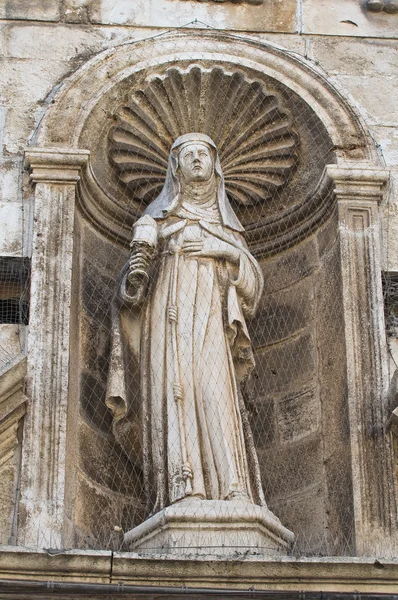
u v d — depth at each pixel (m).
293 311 13.24
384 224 13.19
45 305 12.34
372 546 11.71
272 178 13.68
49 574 10.98
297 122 13.62
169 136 13.70
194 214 12.88
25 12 13.82
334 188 13.10
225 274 12.66
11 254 12.76
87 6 13.91
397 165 13.45
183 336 12.24
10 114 13.38
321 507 12.39
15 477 11.77
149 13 13.94
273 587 11.06
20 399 11.91
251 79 13.66
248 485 11.91
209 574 11.04
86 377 12.56
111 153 13.52
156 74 13.61
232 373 12.29
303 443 12.73
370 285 12.71
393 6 14.15
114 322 12.61
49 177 12.87
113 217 13.35
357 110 13.56
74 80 13.45
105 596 10.91
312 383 12.91
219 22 13.96
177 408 11.96
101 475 12.30
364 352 12.44
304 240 13.43
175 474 11.77
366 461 12.03
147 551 11.47
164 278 12.55
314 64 13.84
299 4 14.12
